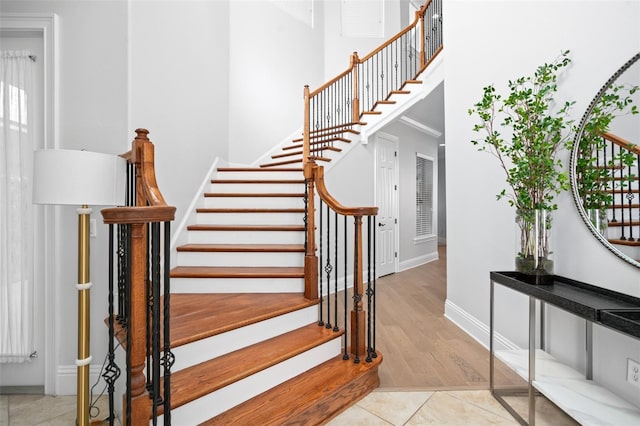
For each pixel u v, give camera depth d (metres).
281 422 1.51
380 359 2.05
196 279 2.48
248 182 3.69
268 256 2.75
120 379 1.78
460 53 2.80
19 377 2.12
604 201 1.51
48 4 2.10
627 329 1.14
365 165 4.71
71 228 2.10
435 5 4.68
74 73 2.11
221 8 4.02
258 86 4.85
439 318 3.18
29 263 2.11
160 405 1.33
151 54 2.44
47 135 2.08
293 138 5.32
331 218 4.12
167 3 2.69
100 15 2.14
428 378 2.08
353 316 2.09
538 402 1.81
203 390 1.48
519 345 2.15
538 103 1.74
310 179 2.37
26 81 2.12
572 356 1.76
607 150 1.49
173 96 2.79
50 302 2.08
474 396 1.90
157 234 1.12
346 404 1.79
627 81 1.41
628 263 1.40
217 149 3.93
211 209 3.23
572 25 1.71
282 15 5.23
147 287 1.34
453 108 2.93
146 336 1.33
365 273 4.72
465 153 2.73
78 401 1.56
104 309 2.10
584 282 1.65
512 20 2.16
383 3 6.08
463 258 2.82
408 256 5.90
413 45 6.43
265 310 2.11
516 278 1.80
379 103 4.38
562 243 1.80
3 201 2.09
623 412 1.36
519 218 1.81
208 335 1.76
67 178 1.48
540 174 1.70
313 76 5.64
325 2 5.91
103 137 2.12
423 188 6.51
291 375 1.85
